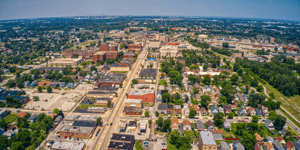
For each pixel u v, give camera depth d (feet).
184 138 642.63
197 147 636.89
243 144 626.64
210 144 594.65
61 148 598.34
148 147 629.92
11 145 601.62
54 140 651.66
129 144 623.77
